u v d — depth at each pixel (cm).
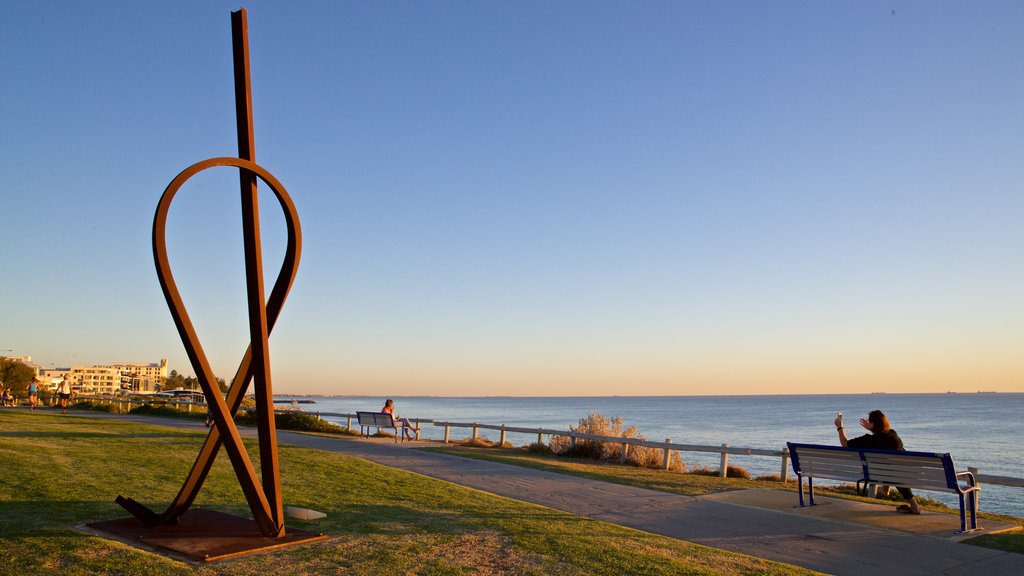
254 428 2667
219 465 1333
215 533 732
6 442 1495
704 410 15412
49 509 835
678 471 1722
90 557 614
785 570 674
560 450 2045
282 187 742
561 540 764
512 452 2033
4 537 666
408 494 1065
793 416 11262
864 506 1069
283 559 646
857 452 988
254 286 716
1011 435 6116
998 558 754
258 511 715
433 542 733
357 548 694
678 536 852
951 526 925
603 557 690
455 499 1035
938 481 910
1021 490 2450
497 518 889
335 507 930
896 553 773
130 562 607
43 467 1176
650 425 8025
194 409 3700
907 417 10644
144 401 4350
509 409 17775
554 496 1137
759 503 1093
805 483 1484
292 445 1880
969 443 5169
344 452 1777
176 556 652
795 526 917
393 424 2381
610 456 1934
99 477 1112
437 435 5247
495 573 624
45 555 611
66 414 3180
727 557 721
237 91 726
